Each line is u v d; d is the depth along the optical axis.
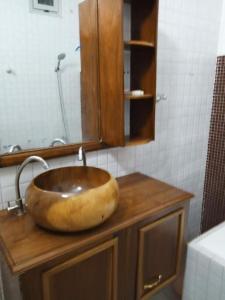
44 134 1.12
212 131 1.93
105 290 0.94
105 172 1.02
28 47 1.02
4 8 0.94
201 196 2.06
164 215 1.07
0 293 1.06
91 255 0.84
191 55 1.63
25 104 1.05
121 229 0.91
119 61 1.08
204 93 1.81
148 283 1.10
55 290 0.79
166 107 1.58
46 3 1.03
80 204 0.78
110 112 1.19
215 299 1.21
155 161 1.61
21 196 1.08
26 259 0.73
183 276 1.36
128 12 1.27
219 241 1.34
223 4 1.72
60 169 1.05
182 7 1.50
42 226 0.85
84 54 1.16
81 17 1.12
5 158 1.00
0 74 0.98
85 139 1.24
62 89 1.14
